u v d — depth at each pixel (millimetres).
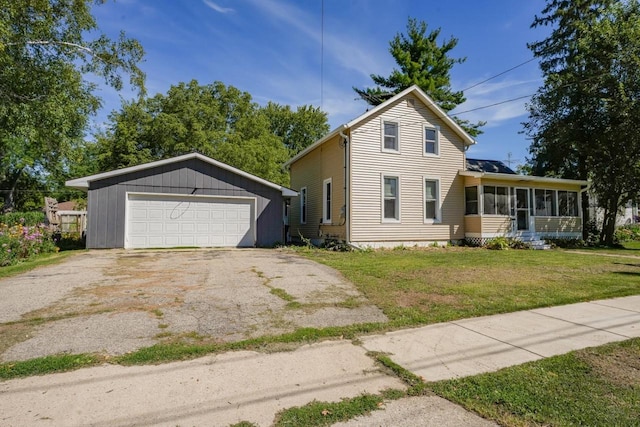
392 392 2686
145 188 12648
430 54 24422
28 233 10203
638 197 15859
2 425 2174
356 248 12898
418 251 12836
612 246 16531
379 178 13820
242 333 3934
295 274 7535
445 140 15195
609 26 15336
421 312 4836
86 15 13773
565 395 2650
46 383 2744
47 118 13922
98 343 3564
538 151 19750
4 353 3289
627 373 3035
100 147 27797
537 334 4039
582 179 18391
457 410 2445
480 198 14734
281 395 2619
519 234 15414
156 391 2645
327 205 15375
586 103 16578
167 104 28516
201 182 13383
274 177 26969
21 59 13055
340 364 3180
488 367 3150
